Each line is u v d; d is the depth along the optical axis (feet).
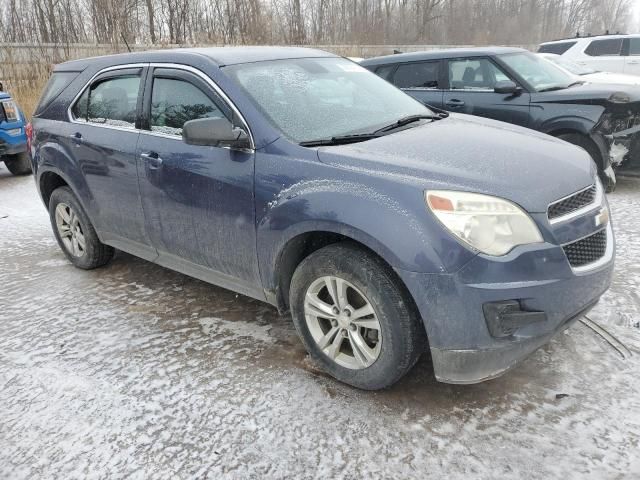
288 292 9.96
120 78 12.58
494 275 7.42
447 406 8.52
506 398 8.61
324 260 8.64
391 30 92.32
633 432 7.73
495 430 7.94
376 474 7.28
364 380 8.75
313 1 75.82
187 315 11.95
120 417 8.66
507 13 109.09
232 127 9.52
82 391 9.37
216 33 53.36
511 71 21.02
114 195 12.53
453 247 7.44
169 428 8.35
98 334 11.31
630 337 10.03
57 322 11.92
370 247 7.95
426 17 96.27
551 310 7.74
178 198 10.85
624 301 11.33
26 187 25.85
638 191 19.71
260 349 10.43
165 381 9.54
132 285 13.74
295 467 7.47
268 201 9.22
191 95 10.84
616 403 8.33
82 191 13.47
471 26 104.68
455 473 7.22
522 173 8.28
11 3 44.47
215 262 10.77
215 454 7.78
